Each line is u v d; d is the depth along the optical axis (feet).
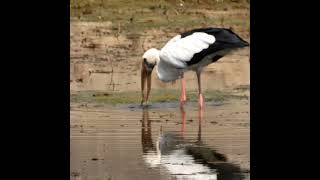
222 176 35.60
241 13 106.42
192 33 59.47
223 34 58.39
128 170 36.65
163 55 59.36
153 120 51.57
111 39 94.89
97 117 52.29
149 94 63.16
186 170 36.65
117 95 62.59
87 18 102.99
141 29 99.55
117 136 45.62
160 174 35.86
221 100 60.85
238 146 42.32
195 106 58.18
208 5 109.19
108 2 108.27
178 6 108.17
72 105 57.62
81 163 37.99
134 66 78.18
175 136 45.52
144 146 42.50
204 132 46.80
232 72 73.92
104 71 74.95
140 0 109.91
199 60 58.34
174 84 68.08
